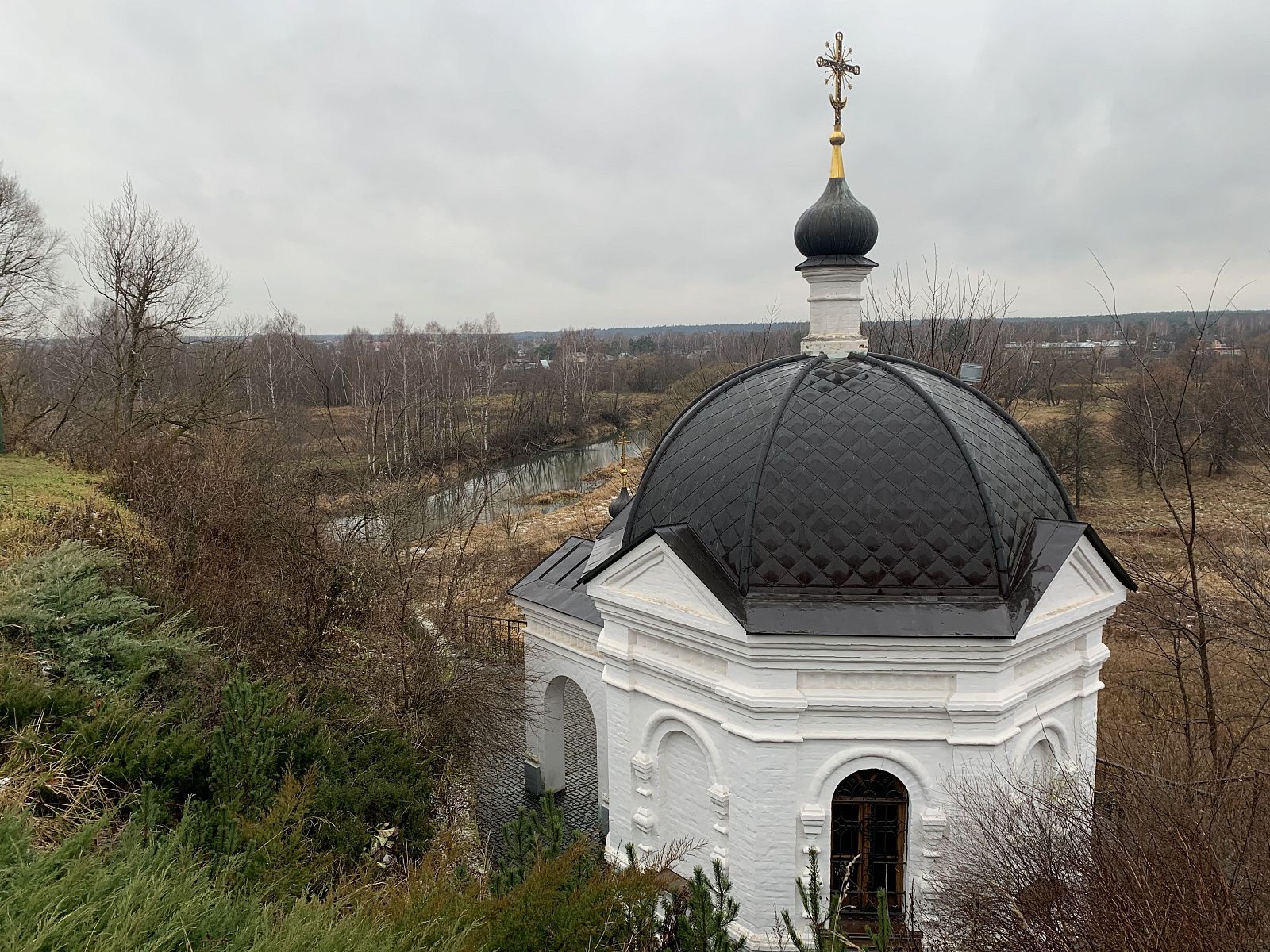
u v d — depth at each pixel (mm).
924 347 40250
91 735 11789
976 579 12719
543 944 8820
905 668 12602
